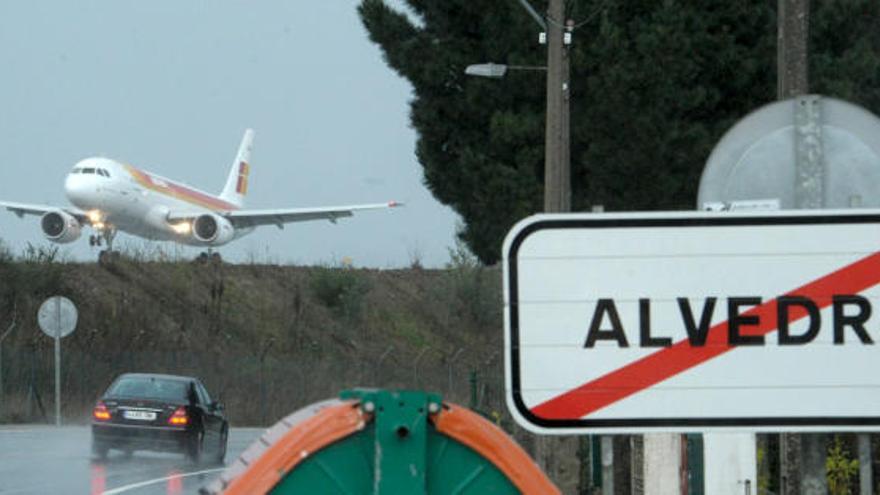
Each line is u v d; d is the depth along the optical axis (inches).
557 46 2588.6
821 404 634.2
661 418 633.0
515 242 636.7
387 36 3316.9
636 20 3134.8
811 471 706.8
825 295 636.7
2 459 3262.8
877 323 634.8
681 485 1349.7
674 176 3110.2
